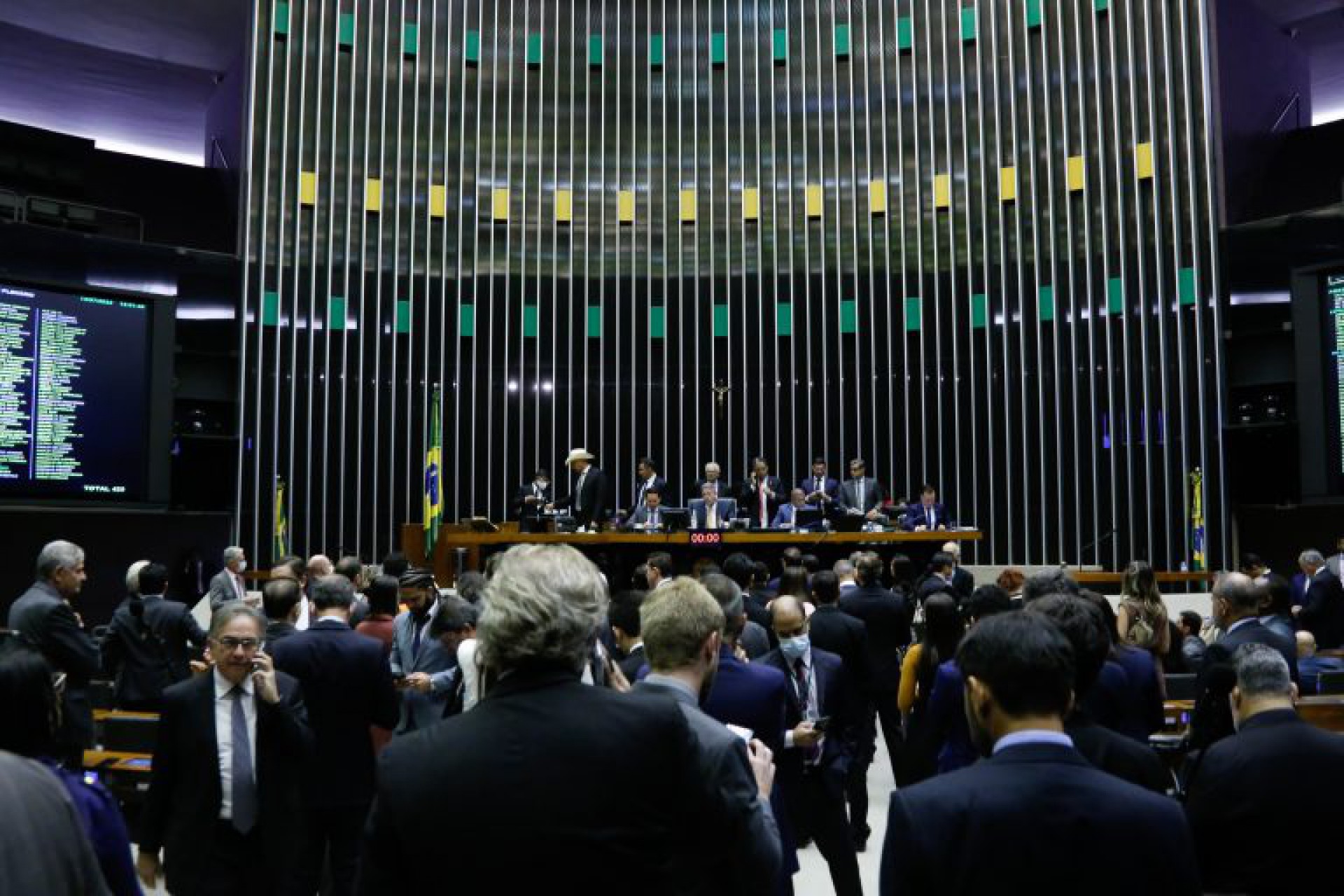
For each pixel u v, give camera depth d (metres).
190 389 15.89
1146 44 16.09
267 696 3.77
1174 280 15.56
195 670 4.24
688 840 2.12
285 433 16.33
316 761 4.36
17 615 5.49
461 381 17.25
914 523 13.04
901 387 17.19
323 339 16.69
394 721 4.56
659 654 2.79
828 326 17.52
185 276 15.76
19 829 1.85
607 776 1.80
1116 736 2.84
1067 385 16.31
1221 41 15.66
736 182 17.95
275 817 3.82
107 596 13.93
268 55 16.78
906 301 17.28
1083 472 16.05
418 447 16.98
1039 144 16.84
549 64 18.09
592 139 18.03
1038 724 2.00
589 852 1.75
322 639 4.47
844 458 17.27
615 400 17.58
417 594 5.68
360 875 1.83
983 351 16.88
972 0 17.45
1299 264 14.49
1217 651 4.36
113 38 16.59
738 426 17.52
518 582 1.99
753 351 17.62
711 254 17.84
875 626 6.70
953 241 17.16
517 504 12.99
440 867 1.74
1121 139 16.19
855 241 17.58
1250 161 15.93
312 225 16.81
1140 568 5.15
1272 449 14.79
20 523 13.31
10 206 14.38
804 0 18.11
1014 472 16.50
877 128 17.69
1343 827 2.62
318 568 7.39
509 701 1.89
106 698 7.24
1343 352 12.60
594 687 1.95
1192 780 2.80
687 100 18.16
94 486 12.13
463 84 17.78
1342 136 16.06
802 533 11.28
